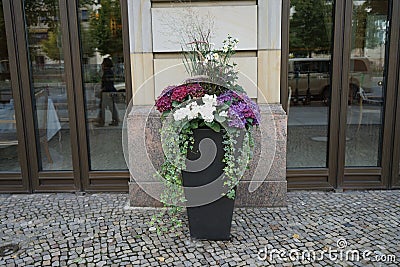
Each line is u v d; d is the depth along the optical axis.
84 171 3.99
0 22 3.82
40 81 3.92
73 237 3.05
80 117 3.89
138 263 2.68
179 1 3.42
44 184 4.05
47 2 3.78
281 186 3.54
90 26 3.90
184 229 3.15
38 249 2.88
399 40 3.75
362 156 4.03
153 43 3.48
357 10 3.80
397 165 3.96
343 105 3.86
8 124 3.99
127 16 3.67
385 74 3.87
